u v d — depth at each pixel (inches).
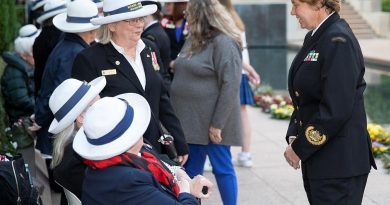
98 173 153.3
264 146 434.9
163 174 163.2
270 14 1282.0
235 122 287.3
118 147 149.0
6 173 207.8
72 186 188.2
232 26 279.3
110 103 151.3
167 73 319.6
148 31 311.9
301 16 207.3
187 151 249.6
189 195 162.2
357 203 209.0
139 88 227.1
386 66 975.0
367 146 208.7
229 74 274.7
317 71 202.7
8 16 511.8
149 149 179.5
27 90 359.3
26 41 378.3
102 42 228.5
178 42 353.7
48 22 325.1
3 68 417.4
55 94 186.9
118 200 150.8
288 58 1095.6
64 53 279.9
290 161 210.2
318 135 199.3
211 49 278.7
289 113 524.7
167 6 355.9
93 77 223.6
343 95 196.4
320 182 206.4
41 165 315.9
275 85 815.1
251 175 369.4
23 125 315.3
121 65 226.7
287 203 322.0
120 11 218.8
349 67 197.3
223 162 290.4
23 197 209.2
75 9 280.2
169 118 246.5
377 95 721.6
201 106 281.0
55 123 188.2
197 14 278.1
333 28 202.1
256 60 1077.8
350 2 1408.7
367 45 1214.9
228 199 291.4
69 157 187.2
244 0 1289.4
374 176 358.0
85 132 151.8
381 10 1483.8
